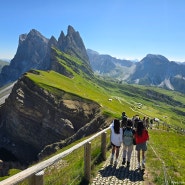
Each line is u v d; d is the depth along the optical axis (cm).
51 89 13288
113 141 2003
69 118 11962
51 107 12431
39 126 12494
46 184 1306
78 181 1511
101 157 2150
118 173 1842
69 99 12706
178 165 2356
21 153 12412
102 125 8581
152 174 1906
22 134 12781
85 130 9038
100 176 1734
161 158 2533
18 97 13062
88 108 12388
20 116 12888
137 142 2017
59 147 9006
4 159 11562
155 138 4512
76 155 2411
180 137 5400
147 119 6156
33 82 13562
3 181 693
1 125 14112
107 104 14925
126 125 2112
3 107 14338
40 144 12194
